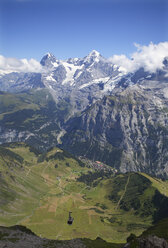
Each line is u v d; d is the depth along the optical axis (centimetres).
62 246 14425
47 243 14600
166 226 18300
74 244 15225
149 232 16388
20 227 18650
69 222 11894
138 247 10962
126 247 11344
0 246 12850
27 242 14225
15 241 14125
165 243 10938
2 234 15262
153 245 10812
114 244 16325
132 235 16512
